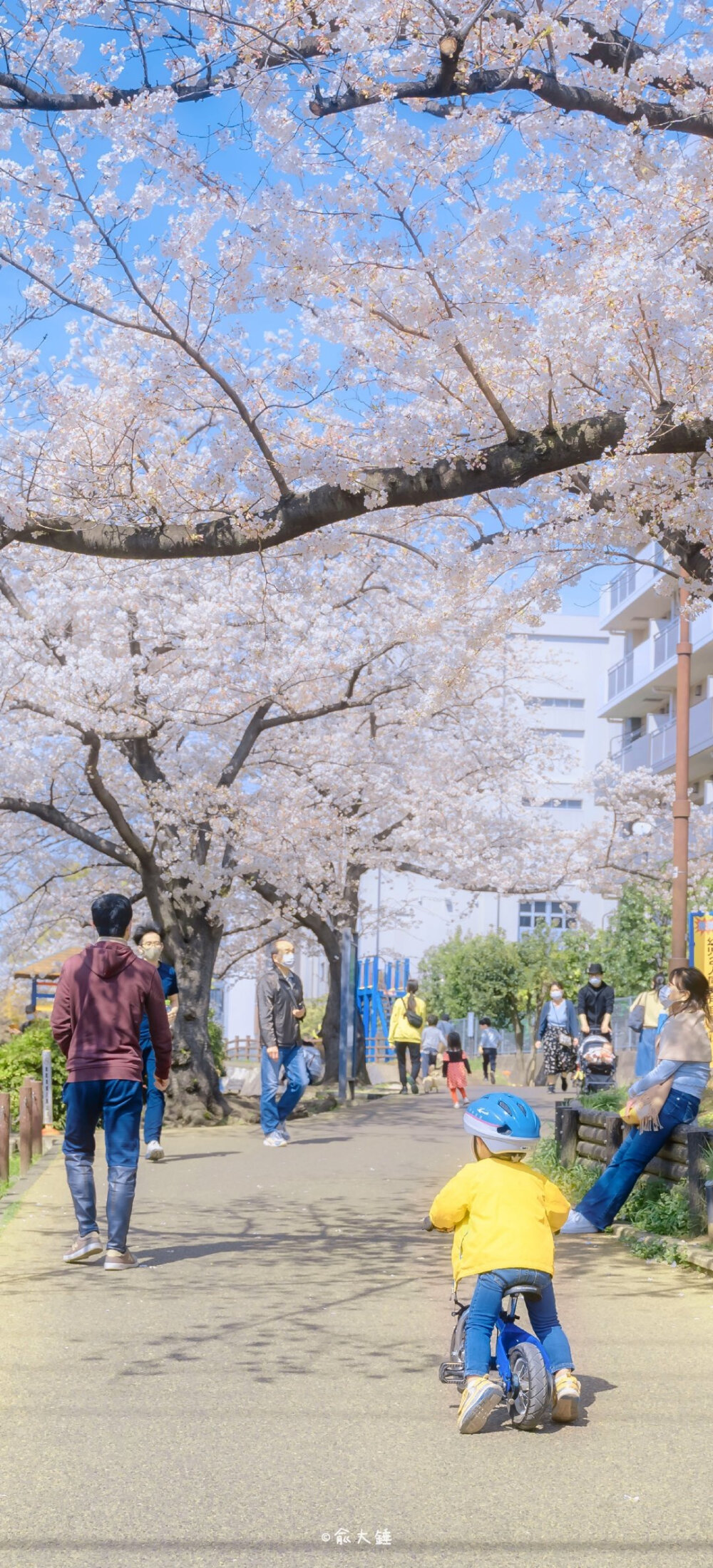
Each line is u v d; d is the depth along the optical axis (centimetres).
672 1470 453
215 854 2170
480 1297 503
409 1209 1059
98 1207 1073
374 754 2461
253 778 2328
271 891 2306
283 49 797
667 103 847
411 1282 776
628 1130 1050
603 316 880
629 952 3712
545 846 2625
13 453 983
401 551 1230
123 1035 834
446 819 2538
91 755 1792
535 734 2719
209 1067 1958
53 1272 809
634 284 861
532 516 1030
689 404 880
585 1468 454
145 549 891
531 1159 1275
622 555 1000
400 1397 542
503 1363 505
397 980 4169
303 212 878
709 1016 1491
